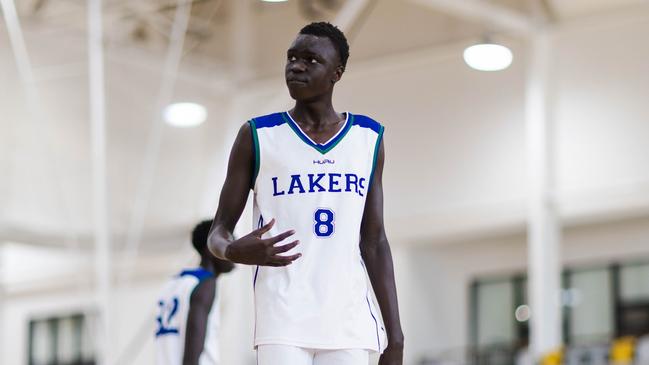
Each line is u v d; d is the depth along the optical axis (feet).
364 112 106.93
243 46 101.19
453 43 105.40
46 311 143.33
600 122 101.65
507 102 105.60
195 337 35.76
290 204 21.43
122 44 95.50
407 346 124.98
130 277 118.21
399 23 105.40
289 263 20.08
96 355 138.31
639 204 99.60
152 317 107.76
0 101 95.86
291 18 95.61
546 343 100.94
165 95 96.53
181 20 86.17
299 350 20.98
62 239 108.99
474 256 128.98
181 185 108.17
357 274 21.58
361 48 106.63
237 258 20.16
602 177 100.94
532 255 102.42
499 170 105.50
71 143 101.04
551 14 102.68
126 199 104.47
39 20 90.02
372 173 22.08
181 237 107.24
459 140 107.24
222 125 108.06
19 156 101.19
